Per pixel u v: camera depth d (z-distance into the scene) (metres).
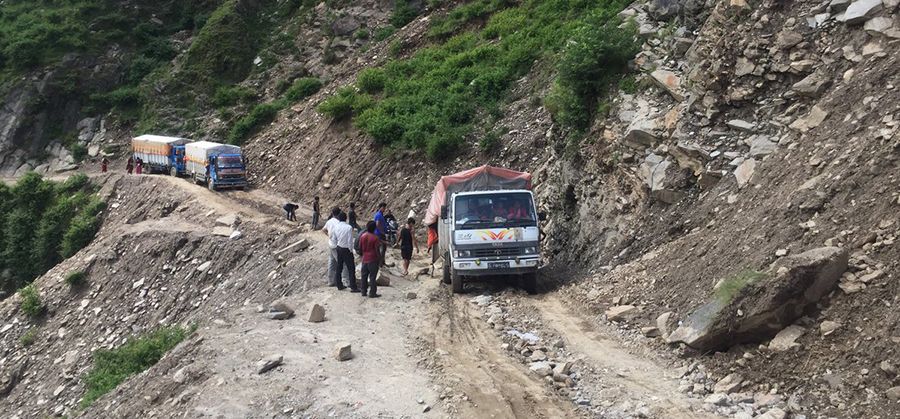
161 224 35.09
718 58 16.77
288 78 54.94
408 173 33.91
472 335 13.47
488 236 17.28
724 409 9.31
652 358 11.53
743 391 9.83
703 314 11.14
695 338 10.94
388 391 10.45
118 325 29.14
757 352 10.22
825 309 10.00
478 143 32.25
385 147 36.25
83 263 33.81
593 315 14.26
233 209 36.25
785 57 15.56
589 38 20.83
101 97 60.00
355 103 40.84
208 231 32.12
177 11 67.25
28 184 47.97
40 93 60.00
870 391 8.65
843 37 14.71
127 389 13.27
